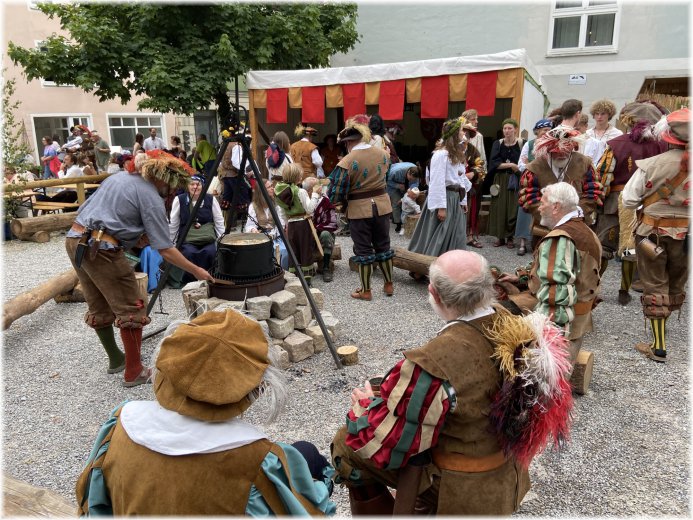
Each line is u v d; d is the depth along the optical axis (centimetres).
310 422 287
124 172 312
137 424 123
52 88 1802
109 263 306
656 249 338
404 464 153
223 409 119
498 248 666
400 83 772
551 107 1036
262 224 521
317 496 136
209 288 355
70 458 262
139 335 331
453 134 500
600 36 973
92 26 891
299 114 1152
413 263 511
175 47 965
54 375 351
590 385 324
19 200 826
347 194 463
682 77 936
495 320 156
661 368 344
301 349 357
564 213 273
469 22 1073
